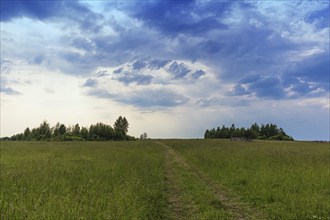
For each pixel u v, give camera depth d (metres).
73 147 46.66
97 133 118.69
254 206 11.26
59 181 13.21
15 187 11.43
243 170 18.81
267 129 137.12
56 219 7.32
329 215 9.75
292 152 32.16
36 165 20.30
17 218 7.26
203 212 10.31
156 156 32.81
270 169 18.61
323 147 43.16
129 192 10.97
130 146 55.78
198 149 43.81
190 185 14.91
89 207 8.49
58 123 120.75
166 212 10.28
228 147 46.62
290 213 9.96
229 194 13.25
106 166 20.81
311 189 13.11
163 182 15.38
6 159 25.17
